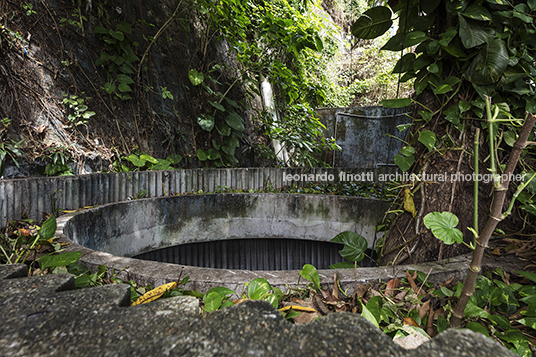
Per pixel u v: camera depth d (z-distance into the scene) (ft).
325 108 37.73
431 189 7.82
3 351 2.23
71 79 14.20
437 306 5.48
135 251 13.58
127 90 16.21
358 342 2.31
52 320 2.68
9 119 11.13
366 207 15.56
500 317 4.46
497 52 6.68
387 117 35.22
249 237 17.48
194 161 20.20
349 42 51.01
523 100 7.78
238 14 21.84
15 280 3.57
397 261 7.79
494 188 3.54
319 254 17.44
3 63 11.60
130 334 2.47
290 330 2.50
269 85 29.25
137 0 19.08
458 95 7.86
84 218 10.66
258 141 27.20
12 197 9.16
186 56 22.31
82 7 15.48
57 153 12.06
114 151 15.15
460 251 7.35
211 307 4.14
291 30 23.40
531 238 7.84
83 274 5.41
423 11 7.84
